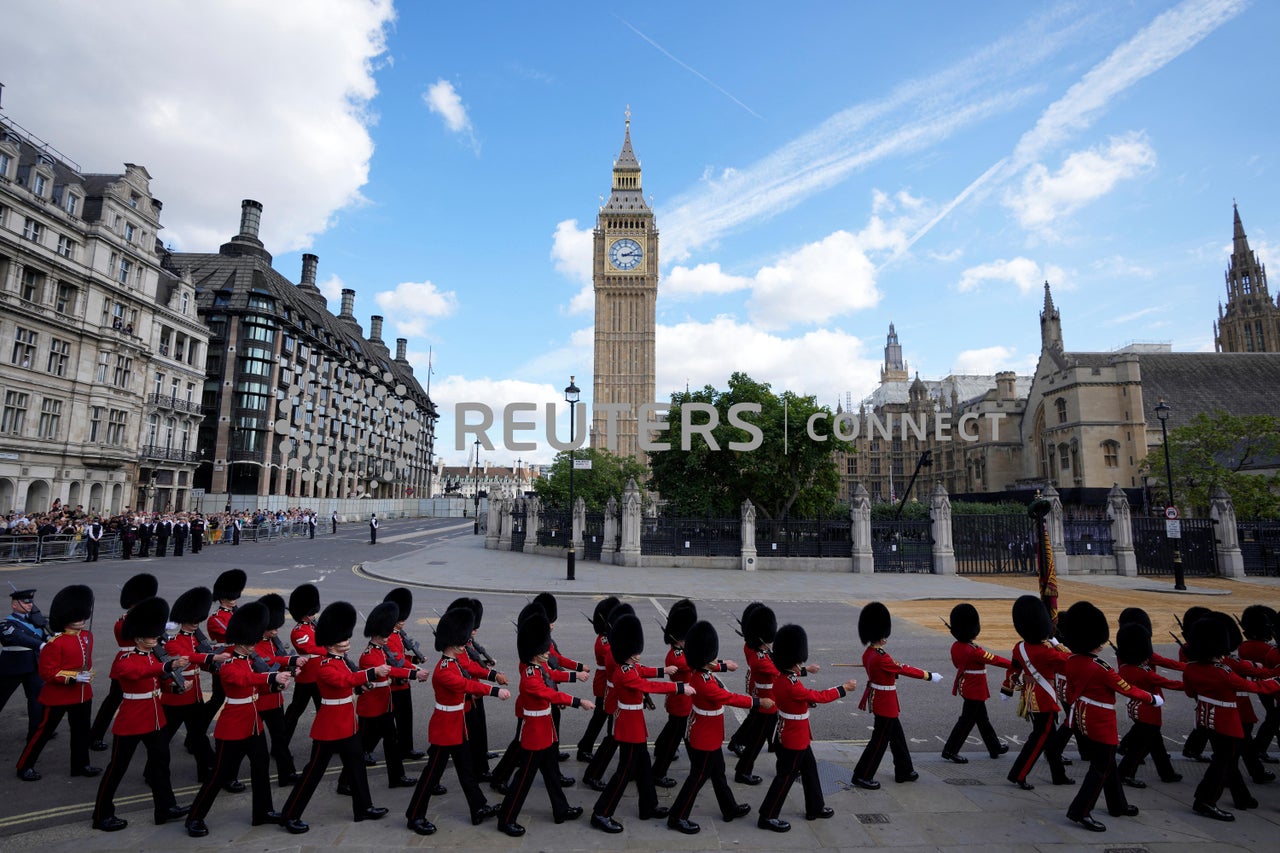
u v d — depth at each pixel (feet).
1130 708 26.50
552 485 230.89
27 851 19.69
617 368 396.78
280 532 176.65
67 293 152.56
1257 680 27.14
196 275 259.19
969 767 28.09
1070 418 219.20
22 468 138.00
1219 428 147.95
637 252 404.57
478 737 26.11
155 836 20.92
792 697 22.33
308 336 286.05
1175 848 20.65
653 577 96.48
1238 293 338.95
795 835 21.34
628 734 22.25
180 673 22.09
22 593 29.22
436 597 77.36
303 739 31.63
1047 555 36.73
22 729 31.55
